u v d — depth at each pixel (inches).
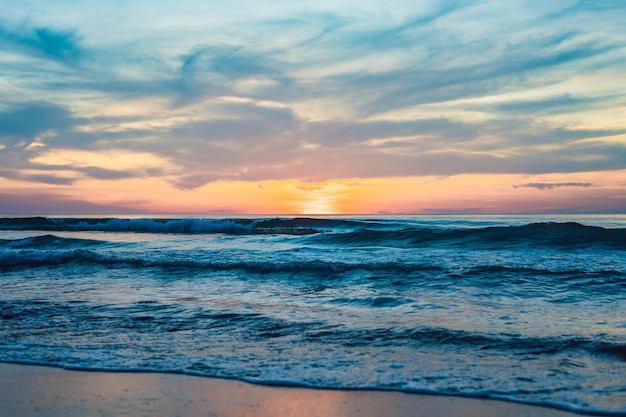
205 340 189.5
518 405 125.9
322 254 446.6
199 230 1109.1
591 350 167.0
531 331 192.1
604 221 1406.3
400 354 168.2
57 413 123.0
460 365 155.8
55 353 173.5
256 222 1182.3
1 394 136.3
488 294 272.5
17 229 1214.9
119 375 150.5
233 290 301.3
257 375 148.9
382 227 1057.5
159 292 296.5
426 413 122.2
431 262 374.9
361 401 129.6
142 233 1050.7
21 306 255.6
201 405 127.5
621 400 126.6
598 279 302.0
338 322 213.3
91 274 371.9
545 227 608.7
